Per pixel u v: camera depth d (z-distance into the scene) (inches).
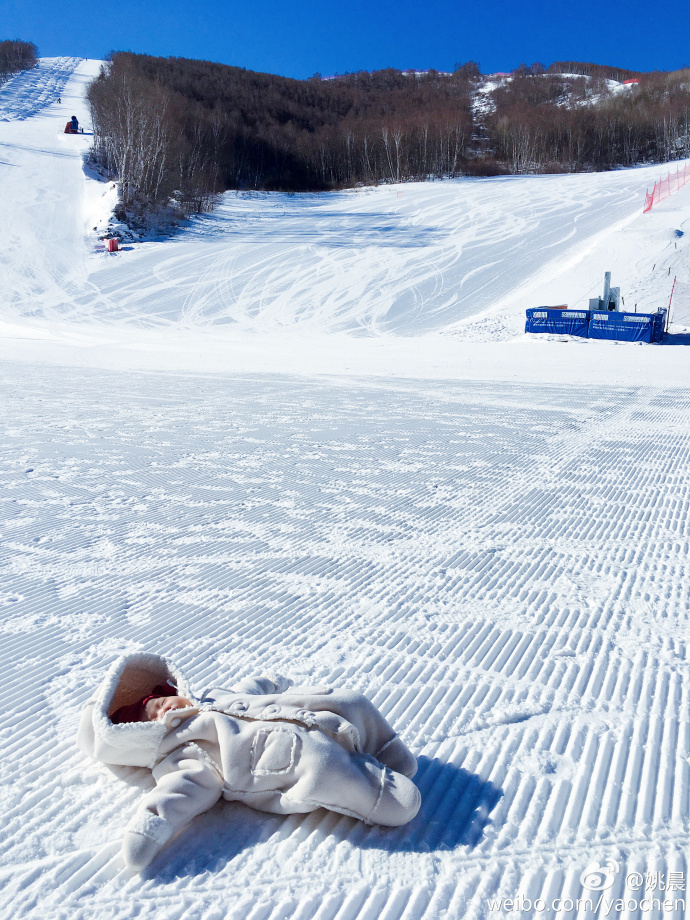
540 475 235.5
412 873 68.6
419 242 1598.2
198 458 263.3
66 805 79.8
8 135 2406.5
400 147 2842.0
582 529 180.1
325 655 114.7
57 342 855.7
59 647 119.3
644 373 542.6
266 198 2384.4
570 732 92.4
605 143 3051.2
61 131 2554.1
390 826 74.9
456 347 804.0
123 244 1584.6
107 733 78.1
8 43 4264.3
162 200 1830.7
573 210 1829.5
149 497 213.0
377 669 109.7
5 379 510.0
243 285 1277.1
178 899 65.6
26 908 64.7
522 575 149.6
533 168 2957.7
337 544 170.7
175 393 438.9
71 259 1433.3
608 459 258.2
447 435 305.0
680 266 1098.1
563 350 745.6
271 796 75.7
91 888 67.2
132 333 963.3
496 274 1284.4
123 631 125.1
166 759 79.8
